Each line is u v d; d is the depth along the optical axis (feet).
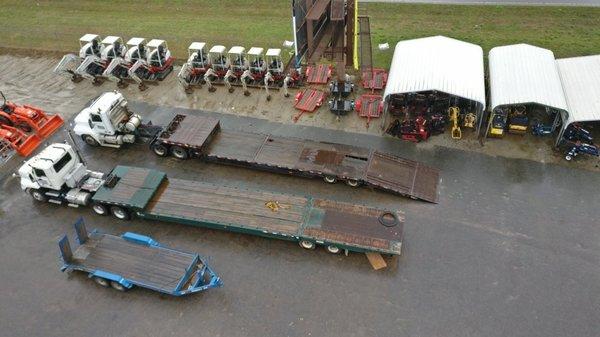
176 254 67.05
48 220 77.87
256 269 68.23
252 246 71.61
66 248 65.67
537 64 92.58
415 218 74.59
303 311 62.54
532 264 66.90
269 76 103.09
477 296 63.26
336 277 66.59
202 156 85.51
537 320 60.23
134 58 110.83
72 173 76.89
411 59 95.40
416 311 61.87
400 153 87.51
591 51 108.99
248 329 60.85
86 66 110.42
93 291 66.64
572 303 61.93
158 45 108.68
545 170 82.23
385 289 64.69
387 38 120.16
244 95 105.09
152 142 87.97
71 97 108.06
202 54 107.04
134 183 76.18
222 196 75.00
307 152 83.20
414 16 129.18
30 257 71.92
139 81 108.27
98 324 62.54
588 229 71.41
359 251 67.41
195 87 108.06
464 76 90.22
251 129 95.40
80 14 142.31
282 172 82.94
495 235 71.26
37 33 133.49
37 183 76.23
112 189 75.41
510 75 90.68
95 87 111.14
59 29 134.92
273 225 69.72
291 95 104.47
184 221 72.13
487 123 92.63
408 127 89.86
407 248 69.92
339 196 79.36
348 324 60.80
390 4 135.13
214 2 142.51
